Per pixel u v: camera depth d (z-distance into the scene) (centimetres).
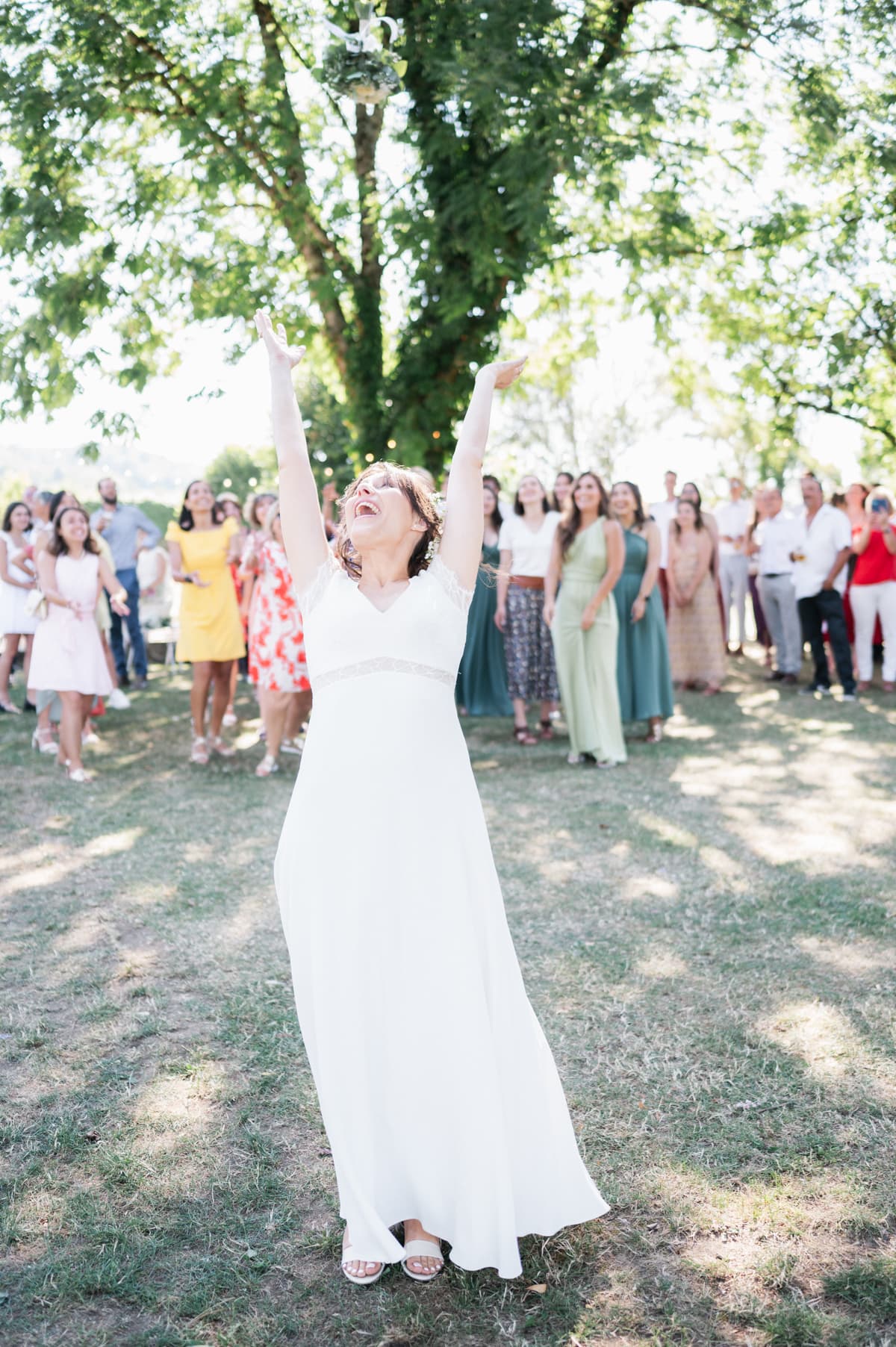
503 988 219
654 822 555
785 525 1036
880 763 682
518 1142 219
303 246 1044
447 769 219
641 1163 255
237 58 979
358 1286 217
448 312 1009
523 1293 214
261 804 619
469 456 238
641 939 394
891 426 1313
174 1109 286
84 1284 217
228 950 397
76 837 553
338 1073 209
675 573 1005
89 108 915
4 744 814
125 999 355
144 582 1237
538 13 852
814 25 960
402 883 210
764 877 460
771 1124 270
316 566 231
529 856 499
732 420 1528
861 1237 226
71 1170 259
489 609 866
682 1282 215
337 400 1363
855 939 387
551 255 1084
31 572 951
